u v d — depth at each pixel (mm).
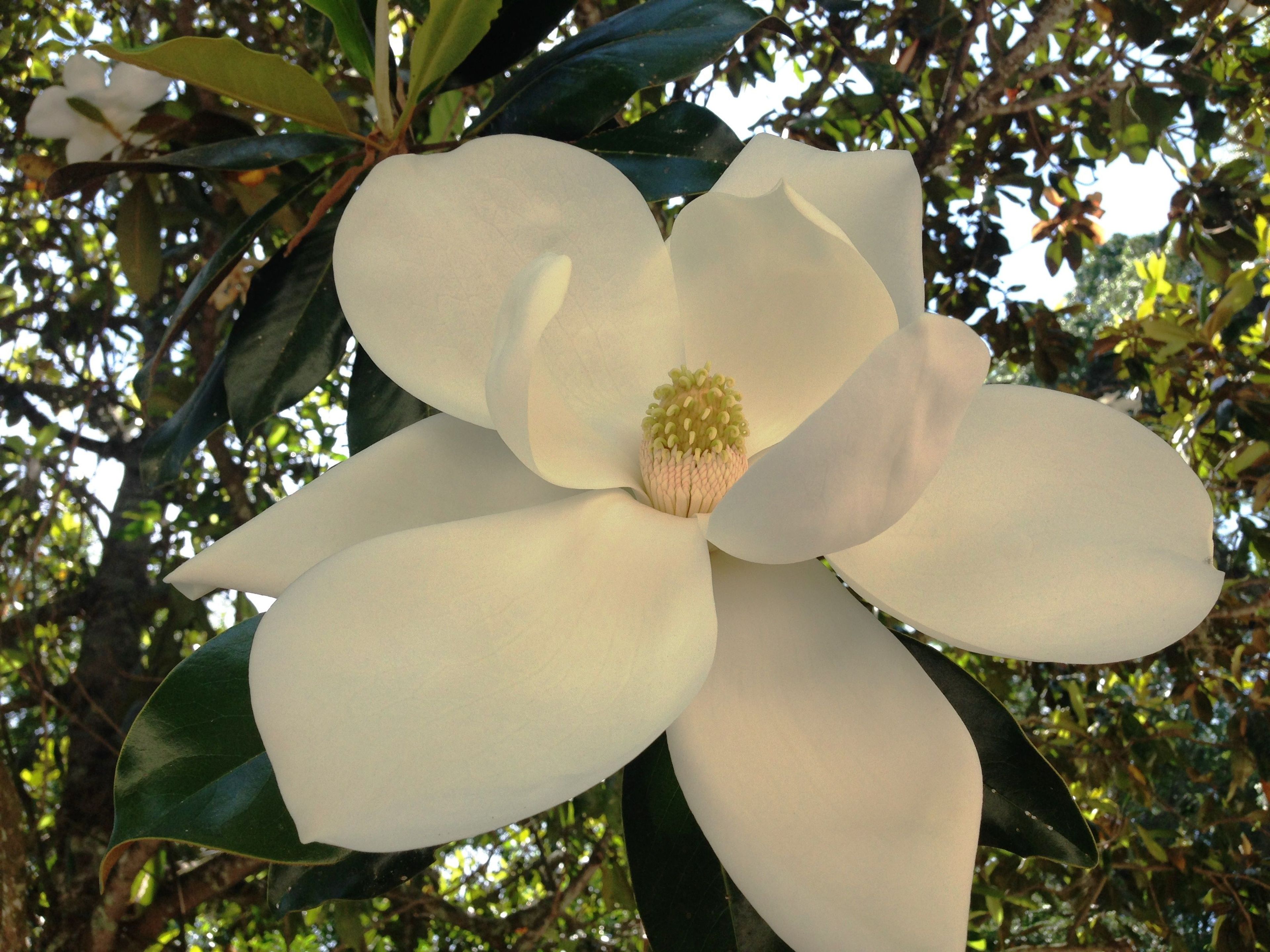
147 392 487
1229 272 988
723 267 406
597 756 308
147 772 359
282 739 296
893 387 309
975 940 1167
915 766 333
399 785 298
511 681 322
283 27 1044
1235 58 1008
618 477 388
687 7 487
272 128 755
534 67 490
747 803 333
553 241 390
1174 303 1104
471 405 368
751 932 389
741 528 331
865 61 778
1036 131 943
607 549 358
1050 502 363
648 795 406
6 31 1059
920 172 804
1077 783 1057
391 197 377
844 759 336
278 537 360
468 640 324
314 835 290
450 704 313
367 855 436
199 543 1195
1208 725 1016
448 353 373
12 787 706
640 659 338
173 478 497
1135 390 1282
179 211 782
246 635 386
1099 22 807
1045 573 352
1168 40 809
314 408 1276
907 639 434
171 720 367
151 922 893
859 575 359
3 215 1183
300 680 303
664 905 393
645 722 317
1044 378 1037
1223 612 945
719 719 344
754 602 363
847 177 400
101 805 1117
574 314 400
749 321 410
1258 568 1151
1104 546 352
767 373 413
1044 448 371
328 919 1040
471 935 1283
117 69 537
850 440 313
